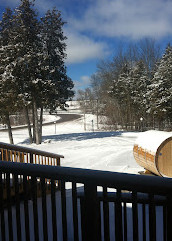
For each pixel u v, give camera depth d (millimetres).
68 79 27453
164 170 7969
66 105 27172
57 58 26438
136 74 45531
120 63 60062
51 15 25594
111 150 17484
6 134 42344
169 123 39406
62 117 76562
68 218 3746
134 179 1262
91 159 14156
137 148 9820
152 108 35469
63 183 1525
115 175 1325
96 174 1385
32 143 26625
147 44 55844
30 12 24141
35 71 23297
